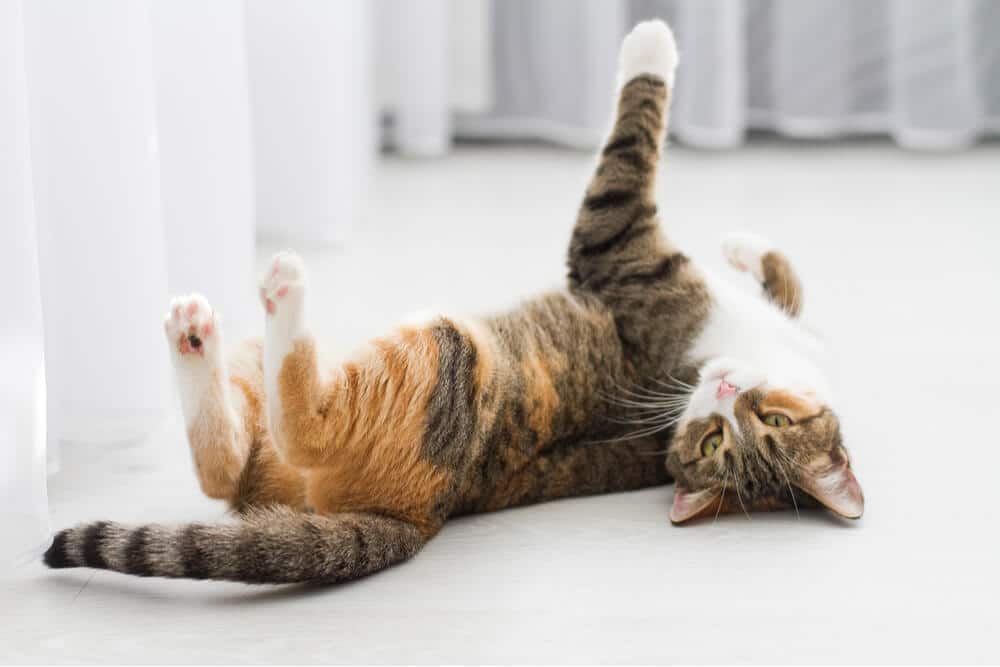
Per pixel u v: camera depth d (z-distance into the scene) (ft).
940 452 5.74
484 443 4.86
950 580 4.60
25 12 4.96
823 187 10.74
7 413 4.34
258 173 8.80
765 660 4.09
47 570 4.58
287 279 4.28
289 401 4.35
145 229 5.45
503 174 11.41
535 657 4.08
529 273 8.38
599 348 5.35
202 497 5.23
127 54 5.18
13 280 4.29
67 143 5.16
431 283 8.14
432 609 4.35
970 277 8.34
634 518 5.13
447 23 11.79
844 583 4.59
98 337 5.45
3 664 3.98
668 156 11.87
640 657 4.09
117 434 5.62
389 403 4.51
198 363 4.54
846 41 11.84
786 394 5.15
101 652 4.05
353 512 4.64
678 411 5.36
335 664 4.00
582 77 11.85
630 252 5.63
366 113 10.44
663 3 11.97
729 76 11.73
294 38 8.48
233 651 4.06
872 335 7.29
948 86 11.64
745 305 5.72
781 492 5.15
